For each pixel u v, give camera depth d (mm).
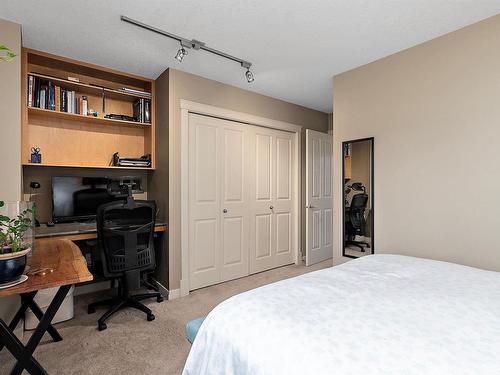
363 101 2746
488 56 1977
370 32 2184
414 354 764
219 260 3283
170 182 2842
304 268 3883
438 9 1895
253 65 2779
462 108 2094
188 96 2961
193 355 1030
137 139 3311
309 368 729
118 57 2625
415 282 1331
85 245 2959
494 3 1825
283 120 3900
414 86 2371
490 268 1949
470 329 896
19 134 2072
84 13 1964
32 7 1897
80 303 2717
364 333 868
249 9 1909
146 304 2689
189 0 1821
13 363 1754
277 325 921
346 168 2869
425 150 2295
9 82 2039
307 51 2490
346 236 2855
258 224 3693
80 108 2795
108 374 1663
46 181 2816
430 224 2260
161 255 2980
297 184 4113
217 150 3271
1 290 1129
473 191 2033
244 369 833
